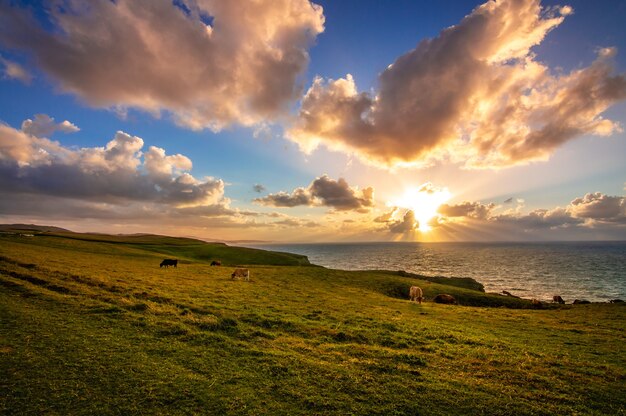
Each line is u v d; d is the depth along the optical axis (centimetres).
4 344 1479
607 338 2502
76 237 10875
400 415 1116
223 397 1166
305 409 1123
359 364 1552
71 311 2094
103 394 1131
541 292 9088
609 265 17050
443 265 18225
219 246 12275
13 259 3788
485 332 2509
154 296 2736
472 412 1160
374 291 5072
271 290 3869
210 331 1948
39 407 1027
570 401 1297
